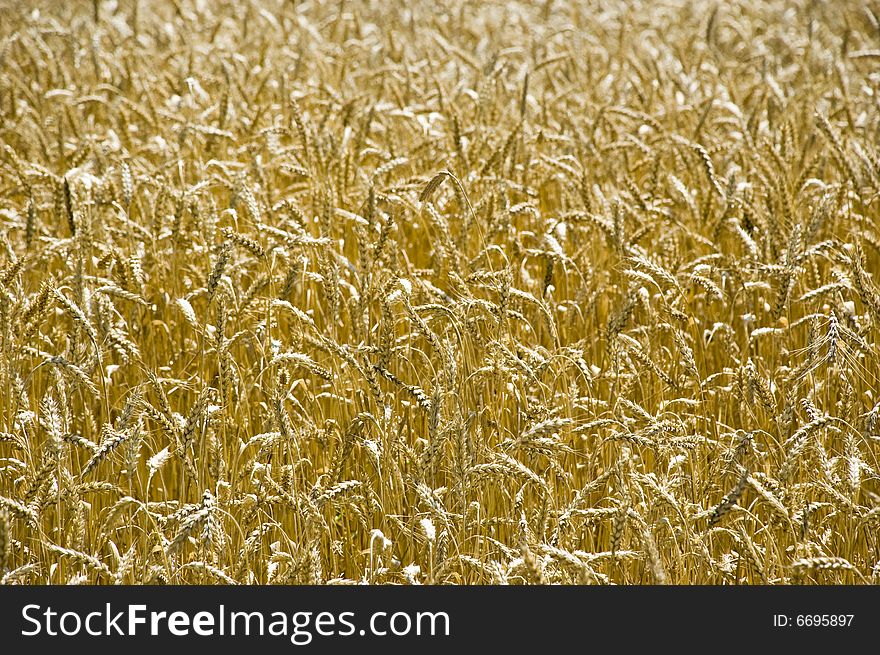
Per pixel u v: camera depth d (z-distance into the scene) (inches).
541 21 892.6
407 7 914.1
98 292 277.9
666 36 807.7
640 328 300.0
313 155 385.1
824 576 240.1
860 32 791.1
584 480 279.3
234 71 577.0
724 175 441.7
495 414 275.4
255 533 233.5
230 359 252.5
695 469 248.8
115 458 266.5
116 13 826.8
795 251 292.2
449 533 226.1
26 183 371.9
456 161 416.8
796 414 270.5
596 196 376.8
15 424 253.6
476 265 315.9
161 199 346.3
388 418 242.2
